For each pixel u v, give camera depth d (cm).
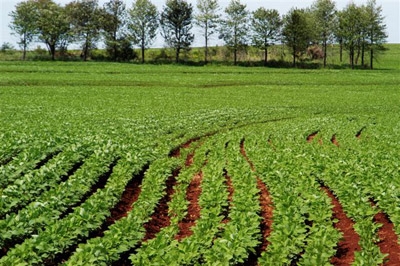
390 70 8481
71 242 970
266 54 9900
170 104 4188
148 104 4147
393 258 1027
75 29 10219
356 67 9462
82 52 10631
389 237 1145
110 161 1733
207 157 2042
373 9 9300
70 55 10481
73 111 3494
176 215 1287
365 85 6266
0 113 3203
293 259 984
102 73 6700
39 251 900
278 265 892
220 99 4716
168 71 7344
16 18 9606
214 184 1386
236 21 10100
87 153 1855
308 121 3381
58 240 955
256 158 1884
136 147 2034
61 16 9919
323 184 1634
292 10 9681
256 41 9969
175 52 10994
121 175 1530
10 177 1436
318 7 10000
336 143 2656
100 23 10194
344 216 1300
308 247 940
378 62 10262
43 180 1388
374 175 1534
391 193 1291
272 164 1681
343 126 3120
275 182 1455
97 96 4625
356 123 3262
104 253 894
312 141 2508
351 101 4750
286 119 3597
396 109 4219
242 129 2970
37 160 1655
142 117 3288
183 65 9138
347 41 9581
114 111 3594
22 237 1017
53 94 4641
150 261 881
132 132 2545
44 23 9638
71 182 1343
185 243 927
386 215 1288
